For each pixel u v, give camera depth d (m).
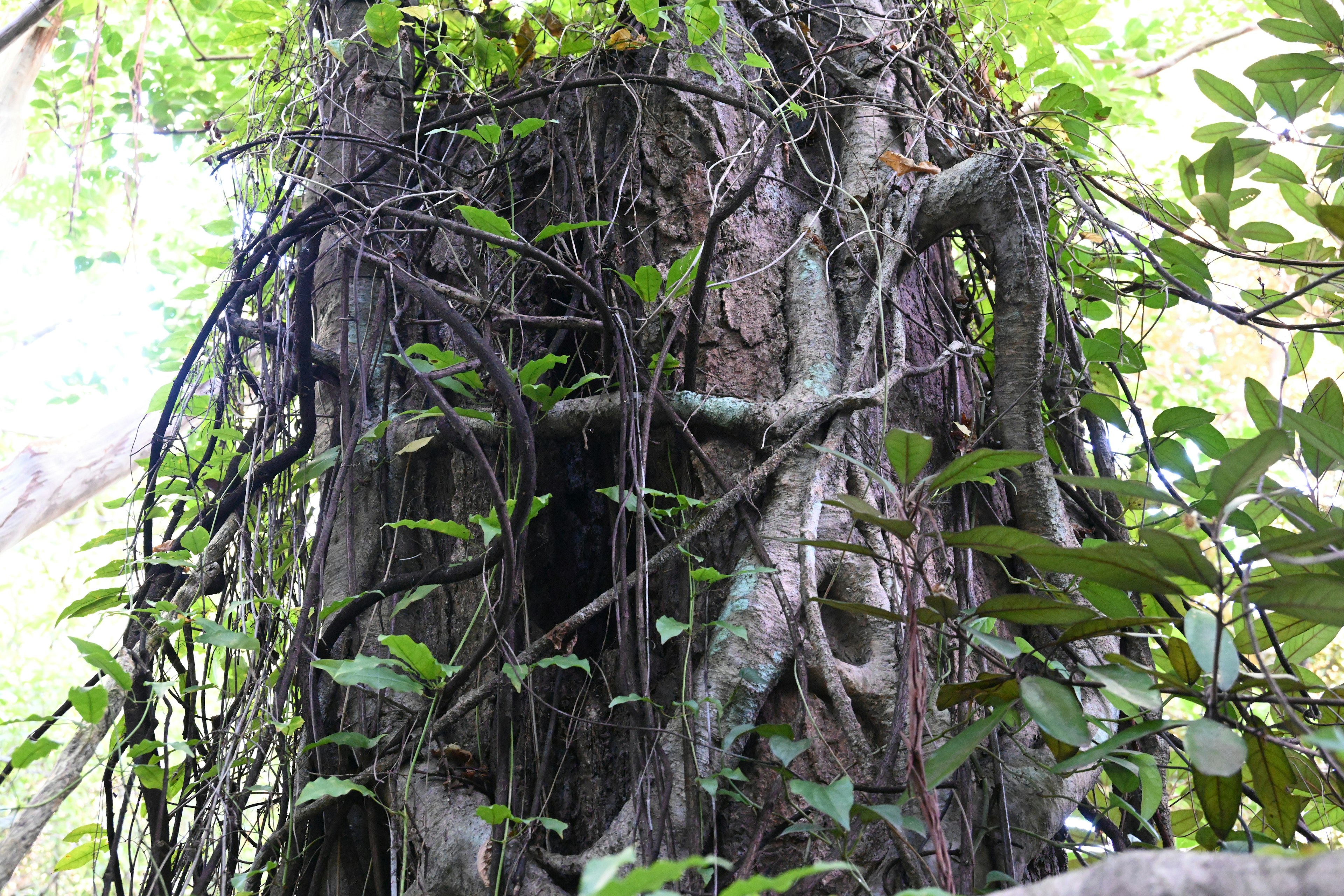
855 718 1.14
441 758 1.30
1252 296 1.63
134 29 4.36
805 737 1.18
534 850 1.15
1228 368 6.02
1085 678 1.27
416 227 1.69
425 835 1.22
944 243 1.75
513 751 1.24
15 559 6.91
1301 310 1.72
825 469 1.28
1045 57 2.04
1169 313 5.60
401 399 1.61
